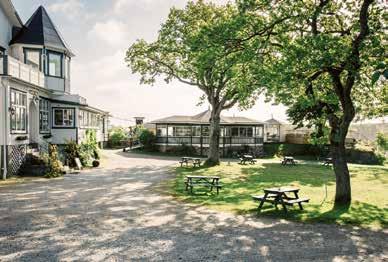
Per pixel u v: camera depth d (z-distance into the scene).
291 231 9.28
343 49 10.65
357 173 25.11
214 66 14.67
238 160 37.97
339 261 7.07
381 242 8.38
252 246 7.98
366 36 10.74
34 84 22.08
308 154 46.03
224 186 17.75
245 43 13.42
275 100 13.48
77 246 7.82
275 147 47.09
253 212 11.55
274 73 11.79
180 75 30.11
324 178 21.72
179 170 25.28
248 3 12.73
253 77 15.55
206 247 7.87
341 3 13.25
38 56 26.08
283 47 12.61
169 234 8.87
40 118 24.97
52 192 14.97
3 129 19.09
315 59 10.61
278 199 11.58
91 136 31.00
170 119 45.88
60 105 27.58
